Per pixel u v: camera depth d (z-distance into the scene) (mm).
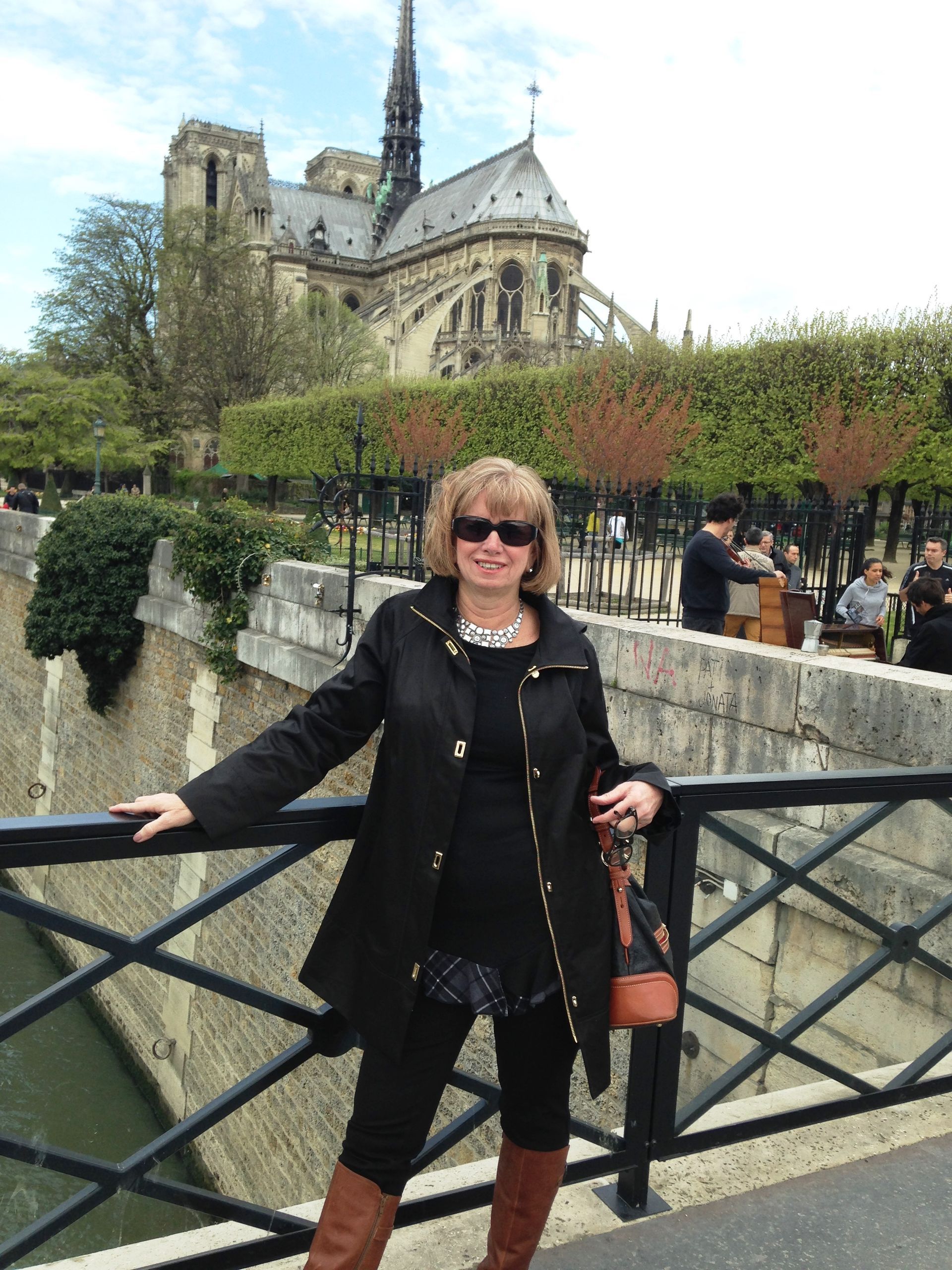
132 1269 2191
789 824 4793
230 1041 10039
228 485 58562
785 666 5105
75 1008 11789
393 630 1903
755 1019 4758
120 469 50125
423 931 1788
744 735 5352
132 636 14000
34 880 15555
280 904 9750
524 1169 2027
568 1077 2020
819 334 21359
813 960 4570
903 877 4203
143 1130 10305
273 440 40938
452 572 1894
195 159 98938
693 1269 2295
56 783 17125
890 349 19750
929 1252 2387
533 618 1947
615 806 1882
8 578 20062
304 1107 8789
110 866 13297
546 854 1814
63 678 17000
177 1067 10703
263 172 92438
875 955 2895
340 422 36344
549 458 25734
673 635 5906
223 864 10742
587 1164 2373
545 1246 2340
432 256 87250
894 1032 4254
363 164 115812
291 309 56500
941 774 2748
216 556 11172
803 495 21484
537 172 84625
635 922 2010
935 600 6172
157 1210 7414
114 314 55594
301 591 10031
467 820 1809
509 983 1855
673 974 2160
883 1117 2941
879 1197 2570
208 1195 2115
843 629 6055
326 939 1937
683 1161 2670
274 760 1804
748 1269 2301
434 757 1787
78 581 14305
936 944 4055
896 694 4547
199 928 11086
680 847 2346
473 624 1896
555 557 1902
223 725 11695
